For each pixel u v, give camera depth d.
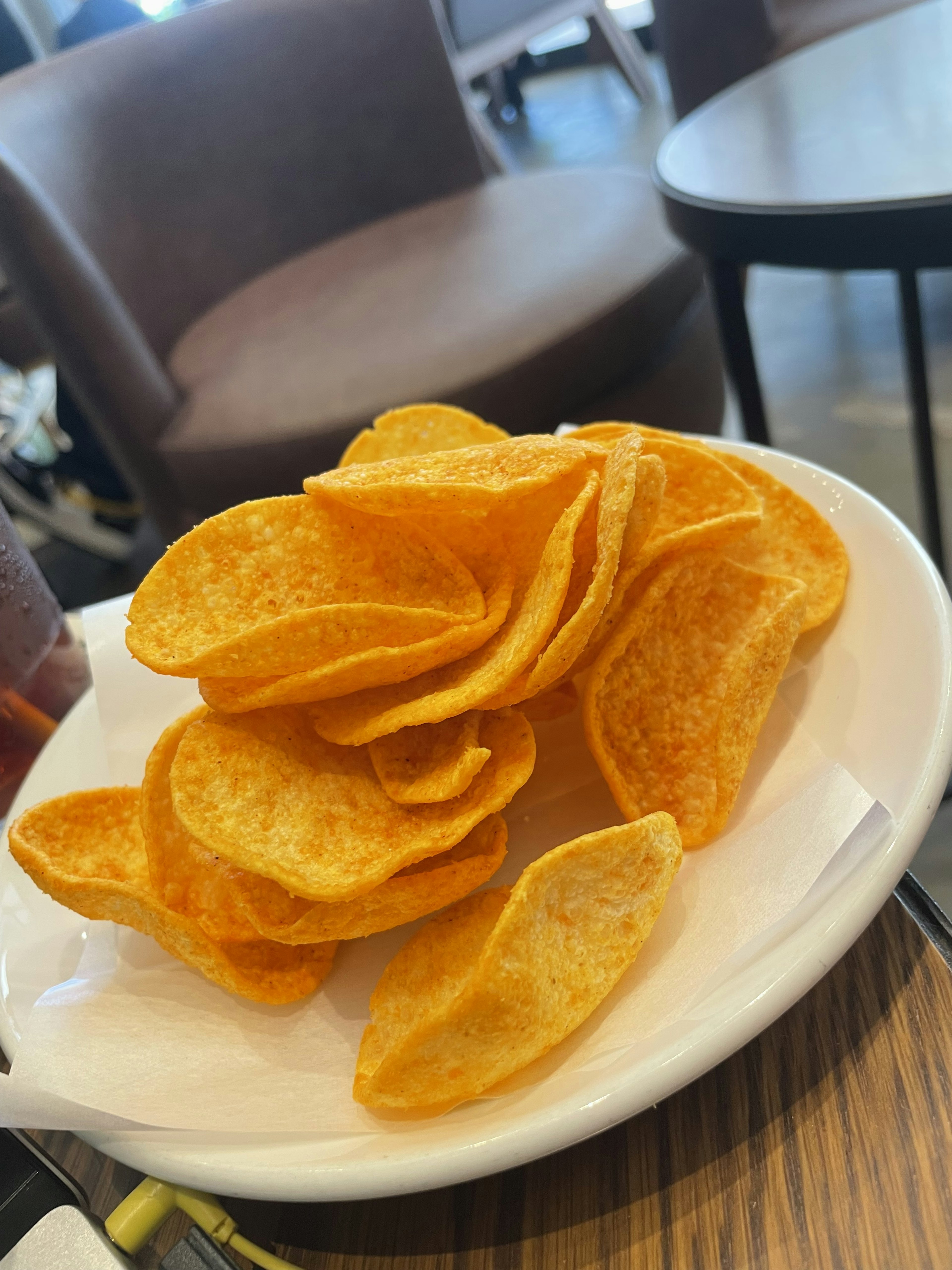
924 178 0.32
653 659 0.20
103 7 0.84
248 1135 0.16
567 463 0.19
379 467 0.21
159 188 0.59
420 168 0.66
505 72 1.52
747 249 0.36
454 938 0.18
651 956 0.17
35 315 0.50
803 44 0.70
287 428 0.48
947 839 0.29
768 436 0.50
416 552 0.20
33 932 0.21
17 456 0.80
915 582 0.21
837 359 0.75
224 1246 0.17
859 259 0.33
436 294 0.54
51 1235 0.17
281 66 0.61
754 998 0.15
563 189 0.61
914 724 0.18
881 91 0.41
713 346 0.59
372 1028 0.17
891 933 0.18
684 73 0.75
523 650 0.18
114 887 0.17
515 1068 0.15
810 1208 0.15
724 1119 0.16
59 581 0.79
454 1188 0.17
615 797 0.19
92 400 0.52
